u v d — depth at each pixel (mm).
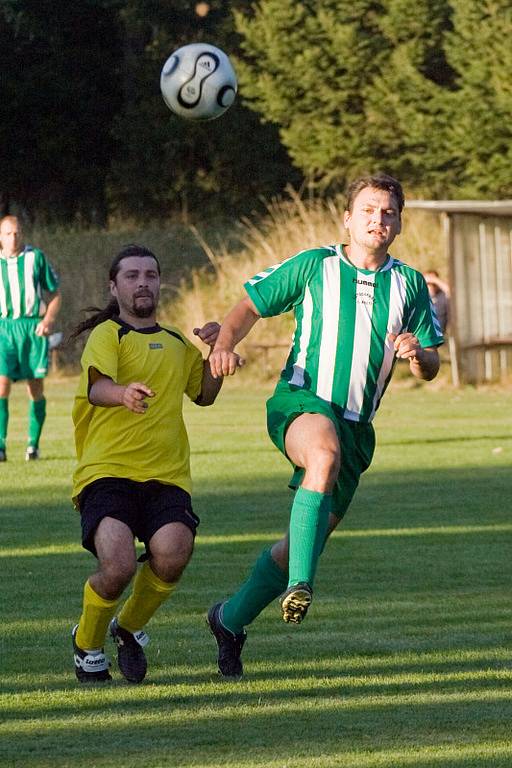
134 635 16797
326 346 17312
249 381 82438
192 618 20938
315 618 20828
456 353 77375
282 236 91562
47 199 130625
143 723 14625
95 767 12883
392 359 17453
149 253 17516
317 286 17359
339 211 95000
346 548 27531
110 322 17312
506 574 24625
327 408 17203
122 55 127562
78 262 103125
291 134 100938
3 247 43000
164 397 17062
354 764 12906
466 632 19688
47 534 29453
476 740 13820
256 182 120062
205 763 13000
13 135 127438
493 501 34219
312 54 98125
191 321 89875
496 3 90000
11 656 18312
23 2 123250
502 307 79438
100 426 16922
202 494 35562
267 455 44250
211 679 16922
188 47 34219
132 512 16562
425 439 49000
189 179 122438
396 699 15664
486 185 91938
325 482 16297
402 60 95875
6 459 43656
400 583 23719
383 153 100938
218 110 34062
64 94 124938
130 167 123375
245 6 117438
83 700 15805
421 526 30359
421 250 86812
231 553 26906
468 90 91062
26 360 43125
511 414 60375
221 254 104438
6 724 14641
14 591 23109
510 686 16344
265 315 17500
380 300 17375
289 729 14312
